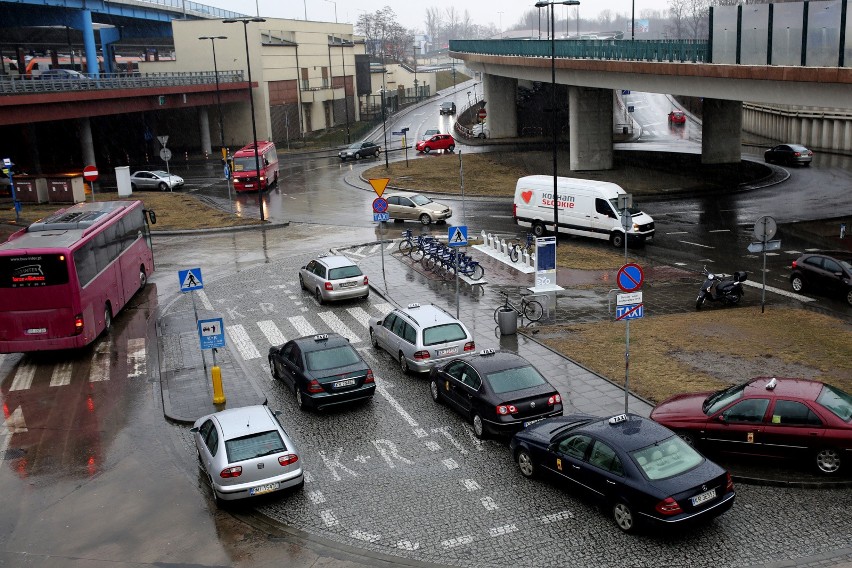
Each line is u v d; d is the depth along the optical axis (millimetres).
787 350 18609
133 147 80062
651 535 11312
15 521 12914
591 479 11875
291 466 12867
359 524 12117
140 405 17922
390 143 79375
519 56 59906
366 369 16734
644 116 93438
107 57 106562
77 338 20656
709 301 23594
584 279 26969
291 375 17438
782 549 10742
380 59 139375
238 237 37781
